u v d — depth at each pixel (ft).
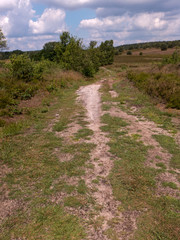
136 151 18.62
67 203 11.94
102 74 112.78
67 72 82.84
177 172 15.37
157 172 15.25
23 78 52.03
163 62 97.45
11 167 16.31
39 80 55.42
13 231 10.02
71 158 17.58
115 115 31.19
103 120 28.63
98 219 10.75
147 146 19.72
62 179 14.53
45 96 44.45
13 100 35.63
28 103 37.91
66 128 25.55
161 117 29.84
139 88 50.65
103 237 9.62
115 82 72.02
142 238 9.57
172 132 23.79
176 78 51.85
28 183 14.17
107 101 41.22
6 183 14.23
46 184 13.88
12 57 52.26
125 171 15.33
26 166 16.42
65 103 40.68
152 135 22.74
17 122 27.22
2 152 18.62
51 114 32.73
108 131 24.09
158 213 11.15
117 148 19.26
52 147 19.81
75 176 14.85
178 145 20.16
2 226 10.35
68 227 10.19
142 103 38.22
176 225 10.32
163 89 41.34
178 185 13.73
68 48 100.12
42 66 61.72
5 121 26.50
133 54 347.97
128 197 12.48
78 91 55.67
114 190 13.14
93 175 14.96
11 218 10.91
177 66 73.36
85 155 17.89
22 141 21.35
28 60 53.88
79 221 10.60
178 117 29.86
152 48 423.64
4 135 22.54
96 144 20.29
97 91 55.21
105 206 11.76
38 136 22.82
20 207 11.77
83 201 12.13
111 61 219.82
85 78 86.22
